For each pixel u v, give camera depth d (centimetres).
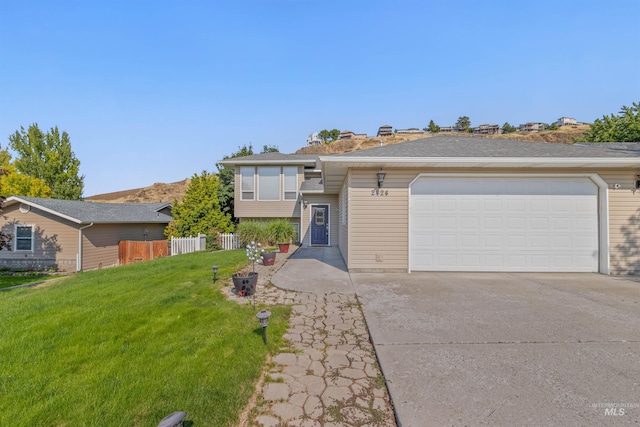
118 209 1664
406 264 688
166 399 212
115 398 214
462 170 685
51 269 1254
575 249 684
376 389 233
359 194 695
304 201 1388
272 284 568
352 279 614
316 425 192
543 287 547
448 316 392
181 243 1377
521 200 690
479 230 693
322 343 317
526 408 205
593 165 640
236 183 1498
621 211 668
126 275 688
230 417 195
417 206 694
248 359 272
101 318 381
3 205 1158
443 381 240
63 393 221
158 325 357
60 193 2353
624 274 661
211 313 399
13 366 262
